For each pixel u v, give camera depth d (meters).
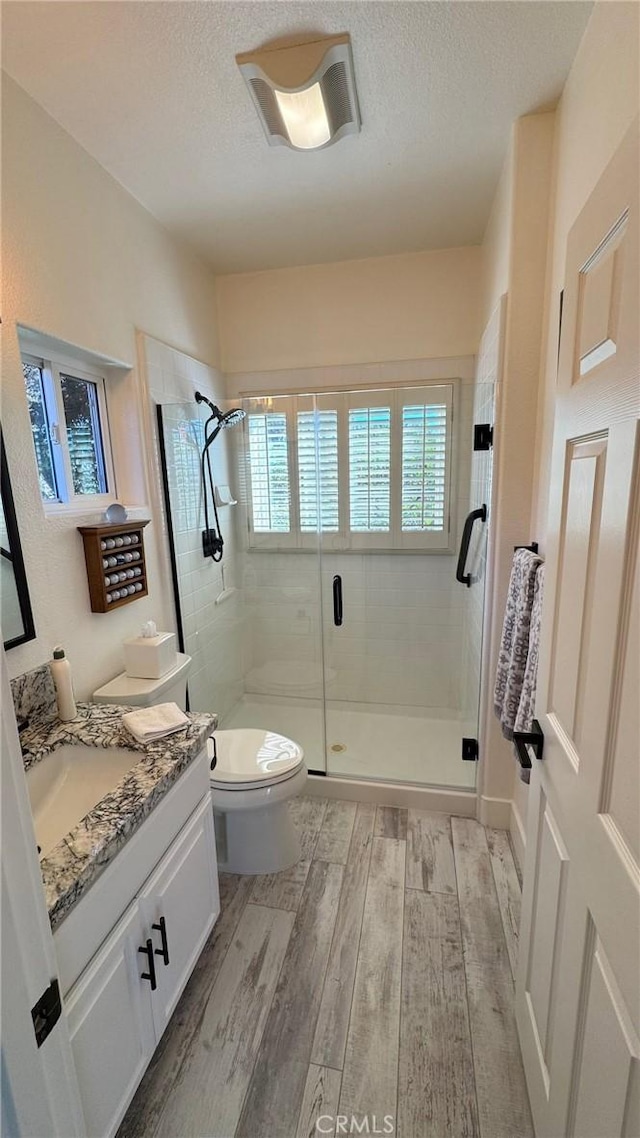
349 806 2.20
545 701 1.03
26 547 1.33
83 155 1.54
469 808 2.11
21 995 0.49
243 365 2.67
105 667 1.70
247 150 1.58
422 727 2.73
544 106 1.45
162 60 1.22
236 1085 1.16
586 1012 0.75
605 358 0.72
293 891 1.71
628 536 0.62
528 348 1.65
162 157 1.61
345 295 2.50
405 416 2.54
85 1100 0.89
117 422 1.86
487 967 1.43
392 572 2.76
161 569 2.06
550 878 0.98
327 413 2.62
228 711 2.82
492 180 1.80
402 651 2.83
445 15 1.13
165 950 1.14
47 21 1.11
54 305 1.42
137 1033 1.05
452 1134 1.06
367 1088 1.14
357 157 1.65
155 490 2.00
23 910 0.50
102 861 0.89
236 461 2.77
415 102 1.41
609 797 0.68
